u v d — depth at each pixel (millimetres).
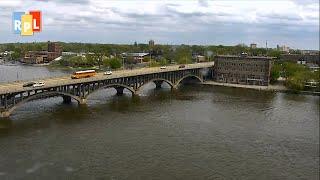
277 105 148875
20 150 83125
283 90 192250
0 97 108875
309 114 133000
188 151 87062
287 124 116875
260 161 82688
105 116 118688
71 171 73250
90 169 74562
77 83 129750
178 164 78938
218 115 126500
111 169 75000
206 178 72625
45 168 74125
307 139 100812
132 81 161875
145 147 88812
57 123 106875
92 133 98625
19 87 111688
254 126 112812
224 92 182625
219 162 81000
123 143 91188
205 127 109312
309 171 78312
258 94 178625
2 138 90750
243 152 88062
